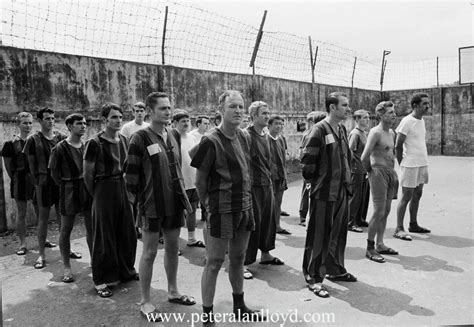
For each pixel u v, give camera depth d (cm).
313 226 368
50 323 319
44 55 602
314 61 1206
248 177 307
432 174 1016
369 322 307
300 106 1166
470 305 334
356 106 1434
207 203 299
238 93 303
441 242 497
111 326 312
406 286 373
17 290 382
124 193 390
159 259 460
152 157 321
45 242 479
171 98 788
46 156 452
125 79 706
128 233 396
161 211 321
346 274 385
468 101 1366
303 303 343
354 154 551
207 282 299
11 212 575
